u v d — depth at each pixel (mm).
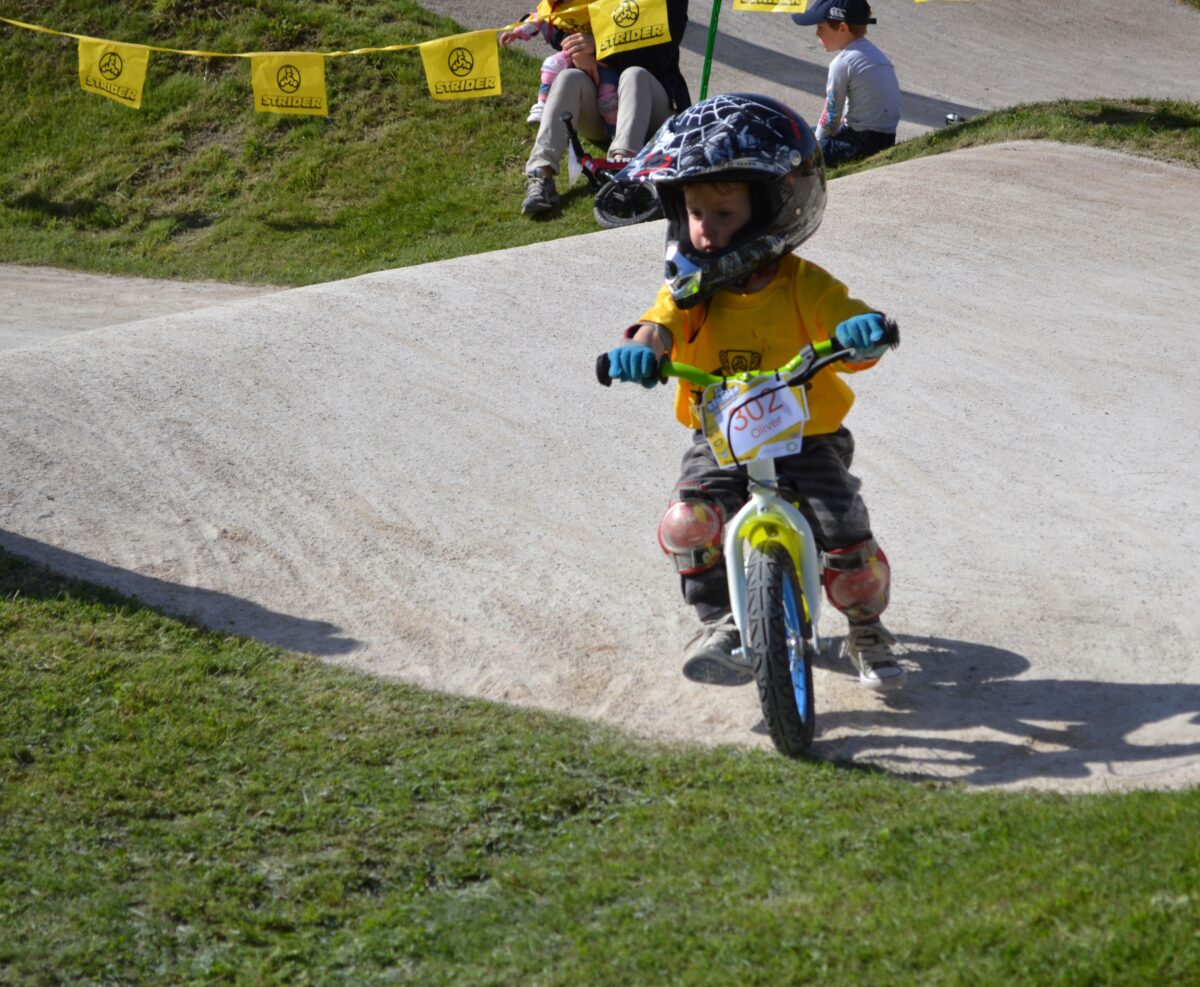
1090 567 7156
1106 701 5934
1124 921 3771
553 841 4961
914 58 23438
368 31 20406
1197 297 11070
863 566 5801
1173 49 24625
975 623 6668
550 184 16234
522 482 8344
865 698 6090
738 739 5773
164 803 5238
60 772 5406
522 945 4285
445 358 10125
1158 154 14656
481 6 22000
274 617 6871
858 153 16469
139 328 10734
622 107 15953
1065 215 12969
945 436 8773
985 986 3619
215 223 17500
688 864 4645
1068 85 22344
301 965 4371
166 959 4430
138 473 8297
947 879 4246
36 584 6992
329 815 5145
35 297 15195
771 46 23078
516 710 5965
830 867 4473
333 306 11117
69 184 18562
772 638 5176
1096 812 4590
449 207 16844
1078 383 9500
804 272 5621
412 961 4344
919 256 11992
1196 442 8594
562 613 6914
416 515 7926
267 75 14078
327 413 9195
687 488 5828
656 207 14828
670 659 6484
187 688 6090
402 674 6363
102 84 14828
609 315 10953
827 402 5727
